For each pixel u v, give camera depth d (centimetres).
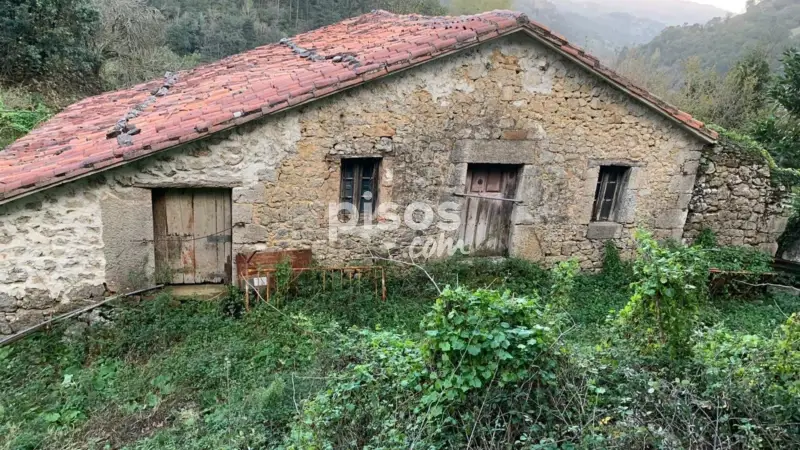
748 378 319
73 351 454
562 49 572
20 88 1011
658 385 314
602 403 314
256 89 541
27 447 345
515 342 305
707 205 705
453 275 598
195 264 553
